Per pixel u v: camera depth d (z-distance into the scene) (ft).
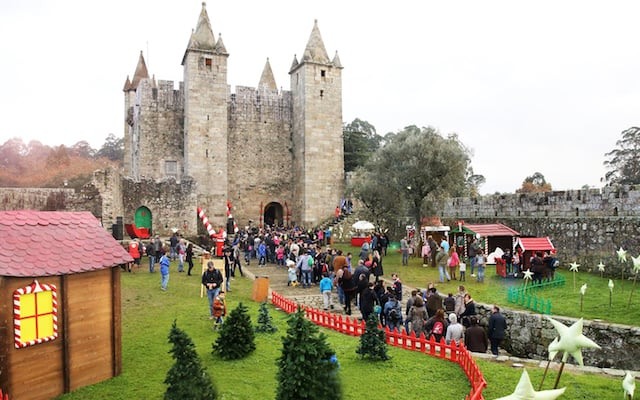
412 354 43.27
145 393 32.55
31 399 29.94
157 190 134.72
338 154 168.96
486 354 43.37
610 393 33.94
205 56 154.81
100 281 34.73
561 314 55.26
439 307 51.42
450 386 35.60
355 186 146.30
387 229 138.00
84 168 306.14
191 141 152.15
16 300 29.17
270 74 206.69
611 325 49.55
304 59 165.99
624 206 77.92
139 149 159.02
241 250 118.62
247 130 171.42
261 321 49.32
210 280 52.85
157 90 161.48
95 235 36.24
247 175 170.50
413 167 106.93
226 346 40.60
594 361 49.90
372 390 34.86
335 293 74.49
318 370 29.37
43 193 143.64
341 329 51.60
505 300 64.23
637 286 68.28
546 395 13.44
